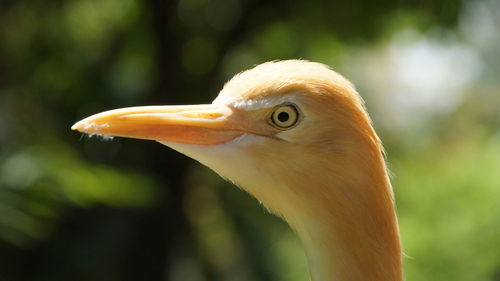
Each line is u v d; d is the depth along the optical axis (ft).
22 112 35.81
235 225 48.60
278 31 45.47
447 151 58.13
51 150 29.91
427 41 43.57
